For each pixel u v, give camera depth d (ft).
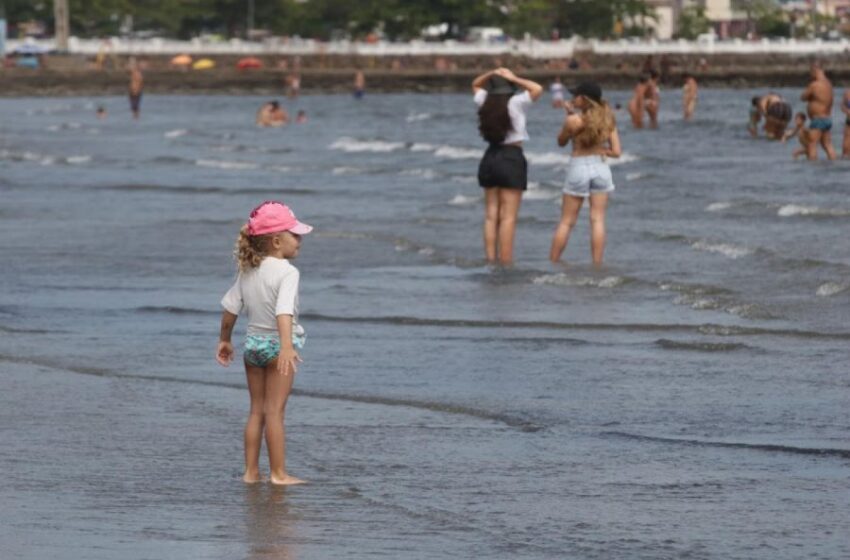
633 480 98.58
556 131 556.10
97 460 103.86
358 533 85.97
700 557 81.71
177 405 123.03
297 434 112.78
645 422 116.06
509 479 99.14
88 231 258.37
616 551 82.79
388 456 105.81
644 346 148.15
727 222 248.11
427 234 245.65
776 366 136.67
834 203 269.64
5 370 139.74
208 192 338.34
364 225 261.24
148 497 93.86
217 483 97.66
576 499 93.86
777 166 356.79
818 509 91.09
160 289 191.83
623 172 356.38
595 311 168.86
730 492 95.30
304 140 543.80
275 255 95.61
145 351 149.59
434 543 84.12
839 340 148.87
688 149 431.43
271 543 83.71
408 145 481.87
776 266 197.77
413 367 139.44
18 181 375.04
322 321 166.61
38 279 202.39
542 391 127.95
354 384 131.95
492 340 153.17
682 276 192.75
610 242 226.99
